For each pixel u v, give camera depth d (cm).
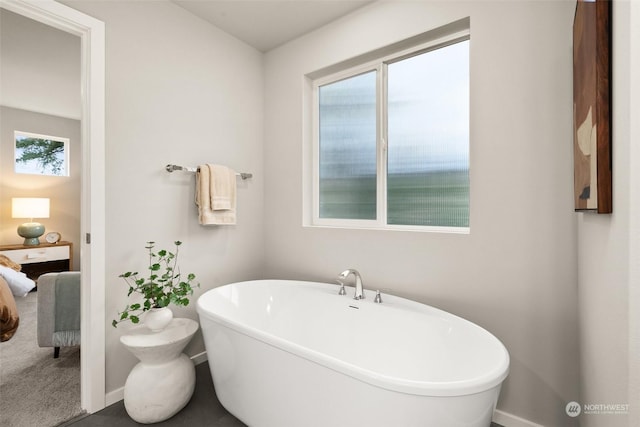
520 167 165
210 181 230
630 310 64
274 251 279
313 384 130
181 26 224
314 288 224
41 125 467
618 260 73
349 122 250
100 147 181
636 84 59
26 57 289
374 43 218
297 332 218
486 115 174
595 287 102
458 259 184
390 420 111
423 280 197
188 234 230
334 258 240
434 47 208
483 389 107
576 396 151
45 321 230
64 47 272
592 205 90
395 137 227
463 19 183
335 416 124
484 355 137
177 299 189
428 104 214
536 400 161
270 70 282
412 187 220
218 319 168
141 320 201
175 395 173
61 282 232
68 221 497
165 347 170
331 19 238
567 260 153
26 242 439
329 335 205
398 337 178
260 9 227
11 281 339
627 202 65
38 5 158
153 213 209
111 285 188
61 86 358
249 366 155
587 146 96
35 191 468
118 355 191
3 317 269
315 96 267
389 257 212
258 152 282
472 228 179
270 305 232
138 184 201
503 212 170
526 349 163
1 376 215
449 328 160
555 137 156
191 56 231
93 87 178
